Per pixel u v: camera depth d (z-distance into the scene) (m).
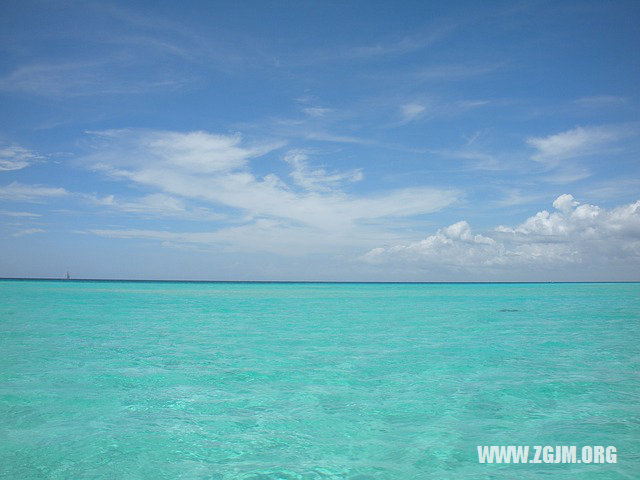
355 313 24.08
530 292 56.78
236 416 6.70
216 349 12.27
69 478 4.66
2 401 7.35
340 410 6.97
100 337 14.27
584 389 8.10
